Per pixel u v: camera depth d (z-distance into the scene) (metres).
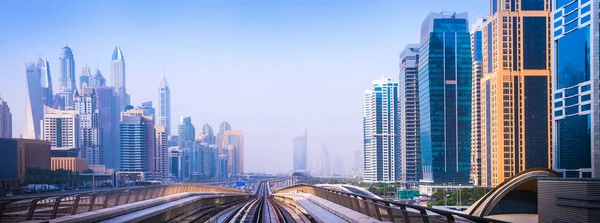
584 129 145.88
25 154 185.12
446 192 183.38
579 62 149.00
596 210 33.62
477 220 11.23
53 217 20.61
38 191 163.75
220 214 35.41
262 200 75.44
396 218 17.36
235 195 104.06
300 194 61.88
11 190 154.25
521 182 45.00
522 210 46.34
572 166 151.12
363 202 23.61
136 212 26.14
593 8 142.00
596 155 139.38
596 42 141.38
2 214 17.58
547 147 199.50
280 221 30.34
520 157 199.38
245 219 29.66
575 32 151.12
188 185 55.53
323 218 25.30
